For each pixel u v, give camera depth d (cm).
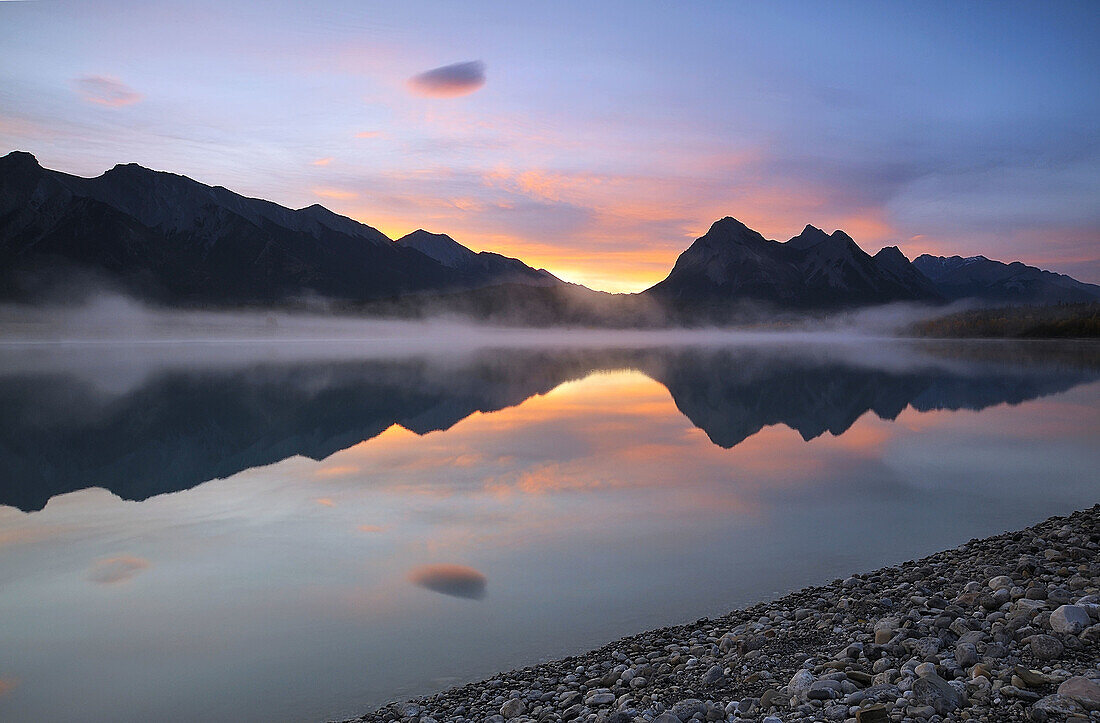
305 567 1513
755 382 6825
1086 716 559
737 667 866
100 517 1973
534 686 922
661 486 2250
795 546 1582
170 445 3322
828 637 937
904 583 1159
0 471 2706
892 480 2306
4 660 1090
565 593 1318
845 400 5094
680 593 1298
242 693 973
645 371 8556
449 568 1483
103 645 1140
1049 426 3628
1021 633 779
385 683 985
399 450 3047
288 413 4456
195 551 1644
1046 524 1465
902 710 625
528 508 1984
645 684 855
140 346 16788
